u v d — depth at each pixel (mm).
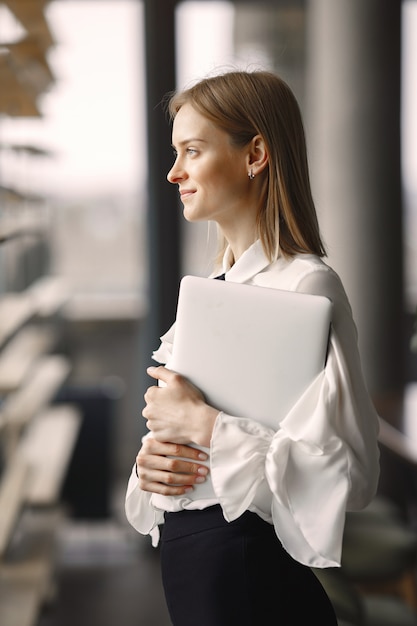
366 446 1554
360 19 5031
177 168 1699
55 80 4156
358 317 5246
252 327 1557
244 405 1574
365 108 5086
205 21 5348
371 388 5266
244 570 1571
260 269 1680
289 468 1525
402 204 5203
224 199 1674
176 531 1636
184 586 1619
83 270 5688
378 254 5188
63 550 5070
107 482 5605
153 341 5598
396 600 3143
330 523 1507
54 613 4531
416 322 3221
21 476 3818
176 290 5547
